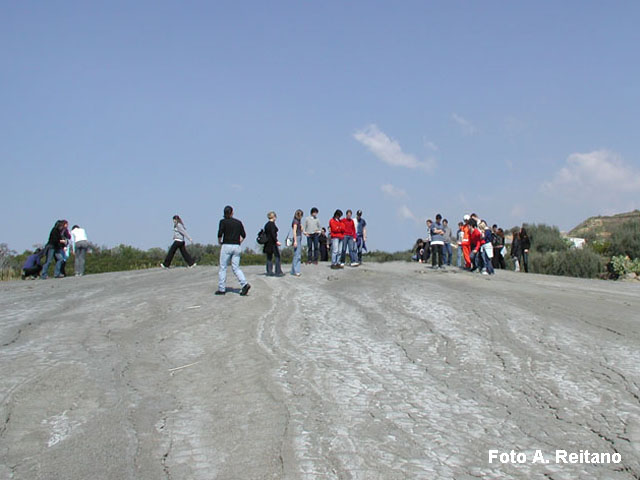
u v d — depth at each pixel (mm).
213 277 20344
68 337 11102
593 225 56375
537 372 8867
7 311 13922
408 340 10867
